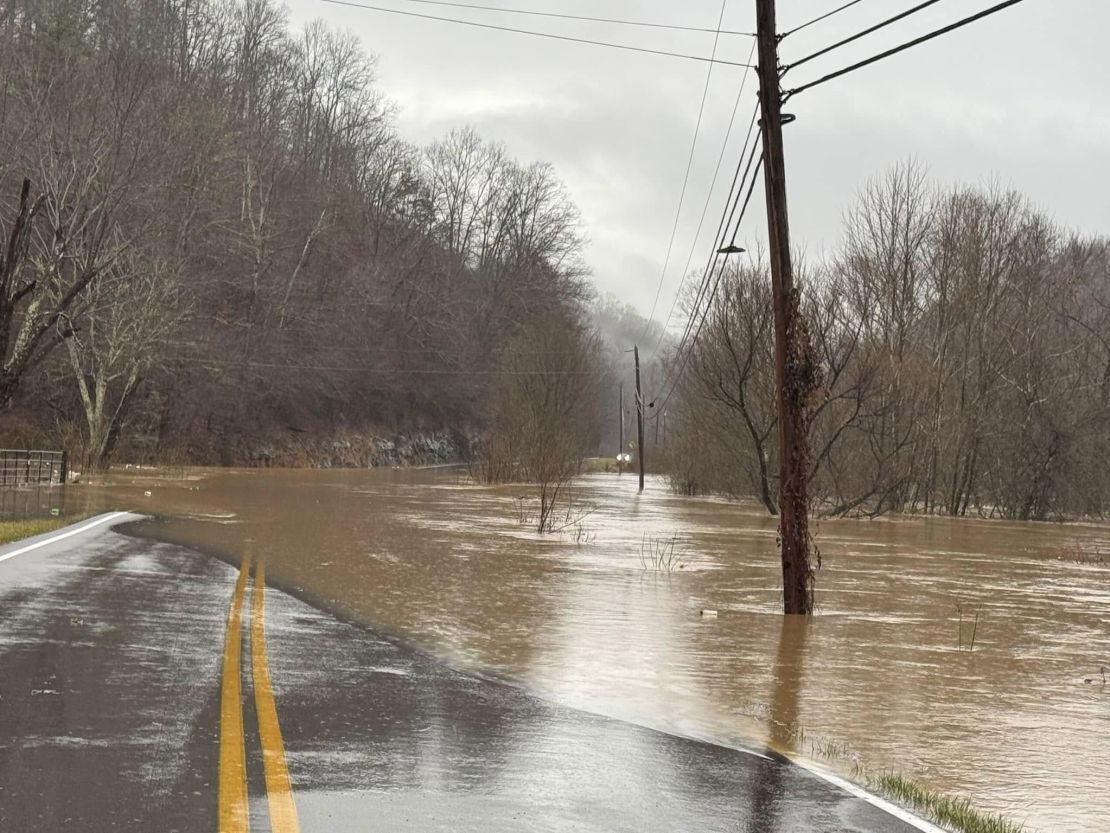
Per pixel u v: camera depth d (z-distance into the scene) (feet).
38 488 115.14
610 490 198.39
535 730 24.97
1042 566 79.71
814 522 126.82
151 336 165.37
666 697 31.17
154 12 187.01
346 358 269.23
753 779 21.95
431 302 301.22
